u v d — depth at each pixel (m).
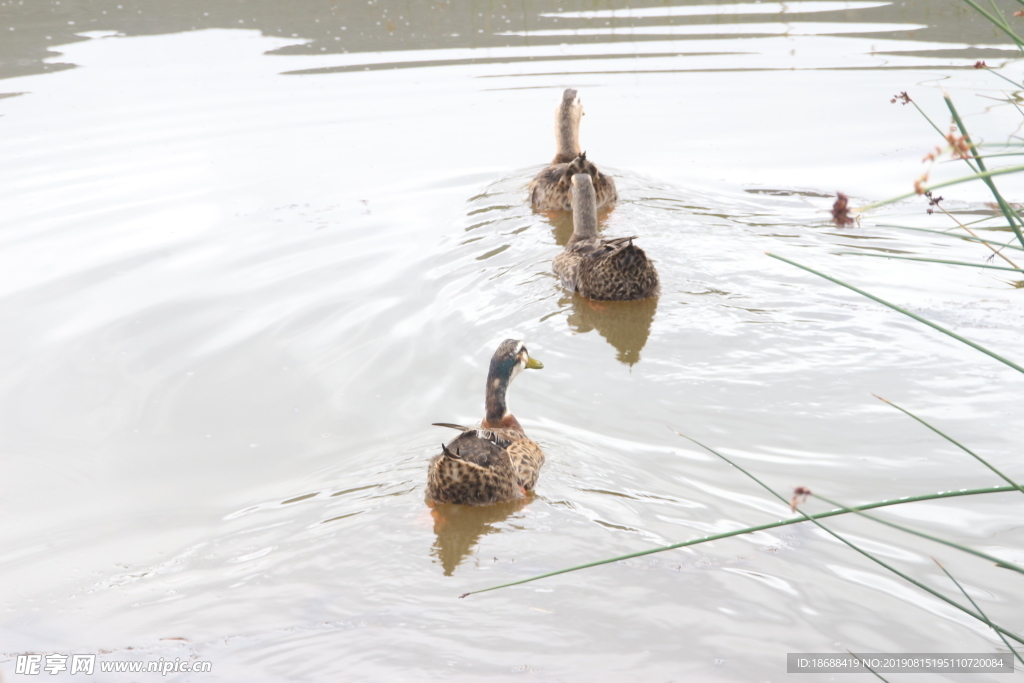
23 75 20.42
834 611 5.84
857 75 19.08
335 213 13.79
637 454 7.88
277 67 20.97
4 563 6.76
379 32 23.52
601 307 10.94
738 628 5.71
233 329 10.53
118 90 19.59
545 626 5.79
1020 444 7.63
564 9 25.28
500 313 10.84
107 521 7.30
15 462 8.17
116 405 9.09
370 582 6.32
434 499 7.27
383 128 17.42
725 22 23.67
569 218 13.77
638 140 16.56
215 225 13.36
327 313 10.84
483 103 18.62
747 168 14.99
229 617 6.04
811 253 11.78
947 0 23.91
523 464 7.53
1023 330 9.40
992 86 17.25
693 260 11.88
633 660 5.46
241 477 7.89
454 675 5.39
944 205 12.91
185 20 24.44
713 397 8.79
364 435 8.49
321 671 5.49
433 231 13.18
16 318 10.83
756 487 7.29
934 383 8.71
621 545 6.59
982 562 6.23
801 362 9.30
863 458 7.61
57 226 13.39
